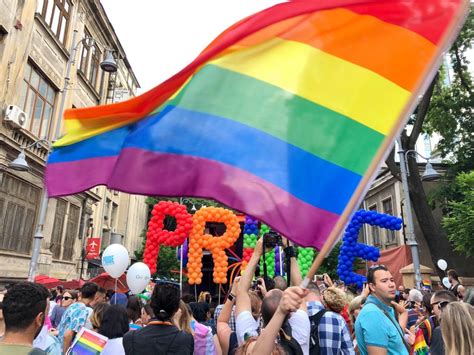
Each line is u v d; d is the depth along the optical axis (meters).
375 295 3.61
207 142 3.16
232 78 3.24
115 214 32.16
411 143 15.98
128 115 3.56
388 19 3.00
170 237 7.25
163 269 27.44
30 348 2.30
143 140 3.33
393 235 21.67
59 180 3.59
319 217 2.81
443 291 4.33
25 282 2.50
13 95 14.43
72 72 19.92
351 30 3.08
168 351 3.15
